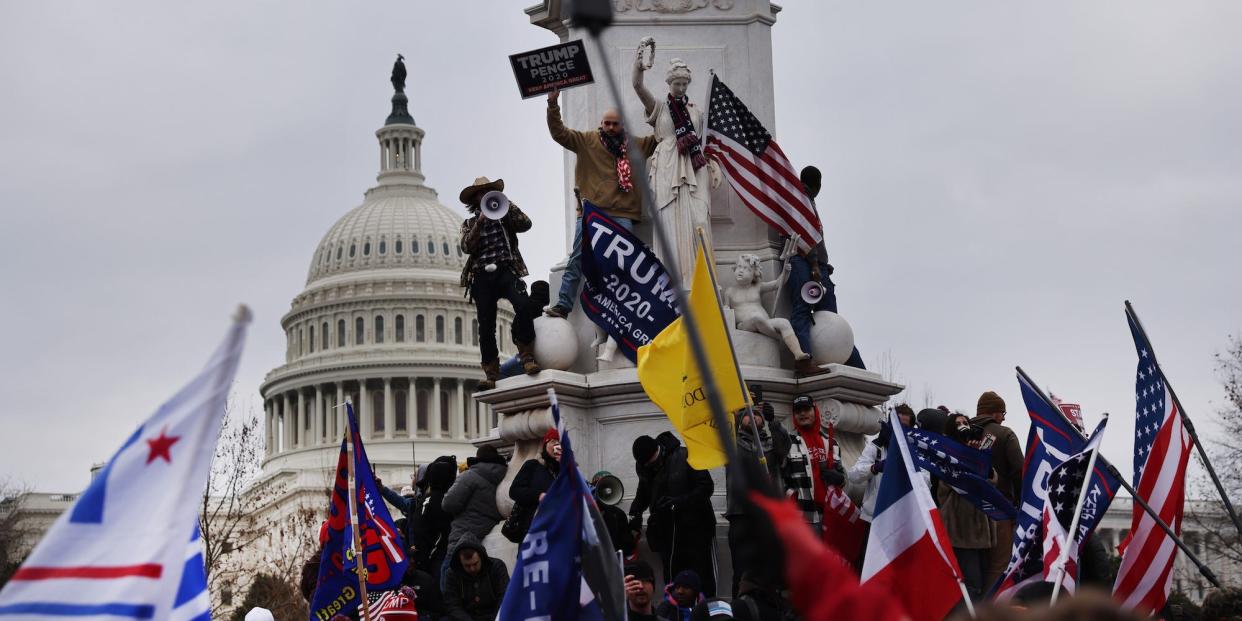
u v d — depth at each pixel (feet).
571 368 59.67
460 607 44.45
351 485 40.55
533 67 54.08
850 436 59.67
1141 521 36.45
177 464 19.56
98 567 19.22
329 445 462.60
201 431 19.61
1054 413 36.70
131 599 19.25
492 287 59.26
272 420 479.41
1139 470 37.22
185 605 23.08
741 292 59.47
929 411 47.32
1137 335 37.99
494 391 58.59
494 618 44.68
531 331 58.44
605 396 58.29
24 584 19.02
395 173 518.37
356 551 39.99
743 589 37.76
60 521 19.21
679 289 17.33
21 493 279.28
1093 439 32.96
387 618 41.81
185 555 21.85
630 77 62.49
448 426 469.16
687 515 47.83
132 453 19.48
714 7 63.21
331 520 42.63
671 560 48.39
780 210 59.41
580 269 59.98
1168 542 36.24
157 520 19.43
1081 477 34.12
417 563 53.93
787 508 12.58
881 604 12.16
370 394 467.93
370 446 458.09
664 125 59.67
